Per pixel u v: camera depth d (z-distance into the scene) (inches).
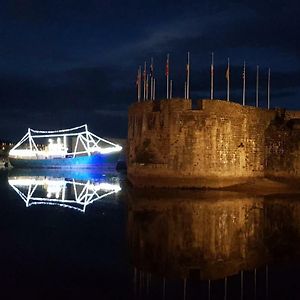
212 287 783.1
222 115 2196.1
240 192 2075.5
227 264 922.1
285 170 2300.7
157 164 2197.3
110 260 939.3
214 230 1229.1
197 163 2170.3
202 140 2170.3
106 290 761.0
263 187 2201.0
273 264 924.6
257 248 1049.5
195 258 962.7
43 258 949.8
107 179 3189.0
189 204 1701.5
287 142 2303.2
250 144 2289.6
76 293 745.0
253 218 1408.7
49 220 1402.6
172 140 2176.4
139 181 2240.4
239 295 745.6
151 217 1423.5
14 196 2052.2
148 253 997.2
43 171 4429.1
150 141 2240.4
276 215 1465.3
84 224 1330.0
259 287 784.3
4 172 4146.2
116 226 1294.3
